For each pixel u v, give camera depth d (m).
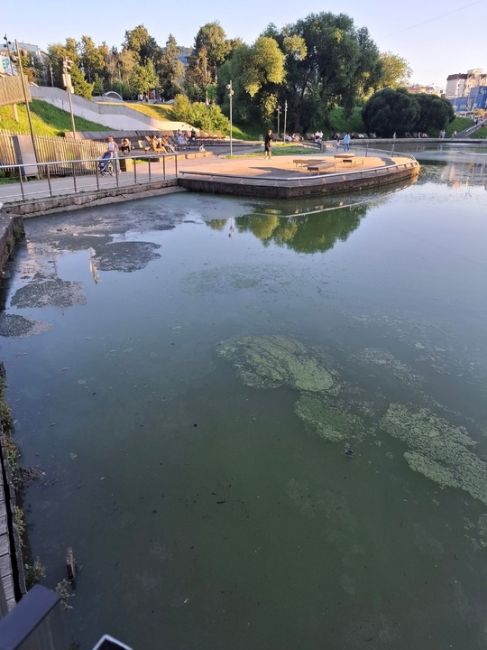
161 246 8.31
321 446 3.36
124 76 55.19
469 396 3.98
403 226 10.28
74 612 2.18
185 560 2.47
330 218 11.02
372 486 3.01
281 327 5.16
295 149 28.81
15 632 0.83
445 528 2.71
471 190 15.89
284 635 2.12
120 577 2.37
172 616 2.19
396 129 48.09
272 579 2.38
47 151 14.00
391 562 2.49
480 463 3.22
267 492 2.94
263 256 7.83
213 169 16.56
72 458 3.19
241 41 56.97
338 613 2.22
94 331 5.01
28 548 2.51
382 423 3.61
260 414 3.68
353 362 4.47
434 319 5.43
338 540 2.61
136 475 3.05
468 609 2.26
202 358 4.48
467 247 8.52
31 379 4.11
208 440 3.39
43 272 6.82
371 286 6.47
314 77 40.75
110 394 3.92
